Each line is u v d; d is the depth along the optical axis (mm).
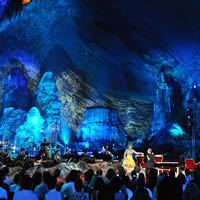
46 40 39188
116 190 7664
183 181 9391
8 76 36875
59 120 36750
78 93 39844
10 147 31516
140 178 7039
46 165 19141
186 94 34844
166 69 35844
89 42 38125
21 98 36938
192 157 29438
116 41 36531
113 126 36594
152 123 35969
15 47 37438
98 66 39844
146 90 39031
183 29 33375
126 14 33906
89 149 34188
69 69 40125
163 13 32812
